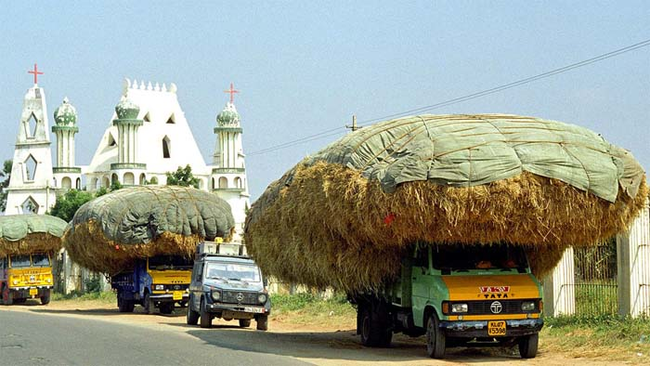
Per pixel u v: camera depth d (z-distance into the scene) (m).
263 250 20.69
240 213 96.94
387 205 14.77
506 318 15.55
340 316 27.92
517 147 14.94
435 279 15.85
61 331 21.97
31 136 88.00
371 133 16.22
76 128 95.75
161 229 30.59
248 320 26.22
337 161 16.30
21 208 87.06
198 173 100.44
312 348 18.33
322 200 16.50
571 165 14.86
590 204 14.91
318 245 17.23
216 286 24.67
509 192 14.48
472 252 16.34
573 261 20.83
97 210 32.09
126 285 33.84
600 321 19.08
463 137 15.04
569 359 15.84
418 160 14.63
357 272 16.94
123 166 92.38
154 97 100.94
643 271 18.84
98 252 32.38
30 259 43.09
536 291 15.74
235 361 15.57
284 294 35.28
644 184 15.70
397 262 16.98
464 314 15.41
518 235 14.94
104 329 22.81
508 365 15.11
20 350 17.34
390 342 19.05
